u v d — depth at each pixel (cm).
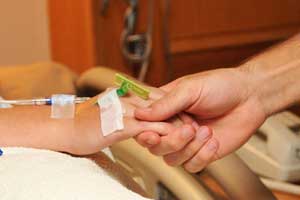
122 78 80
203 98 83
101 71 120
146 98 80
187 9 183
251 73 89
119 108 79
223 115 87
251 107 88
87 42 160
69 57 165
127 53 169
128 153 95
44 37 166
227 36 196
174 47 182
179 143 77
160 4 175
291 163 117
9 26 162
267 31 207
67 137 82
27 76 128
